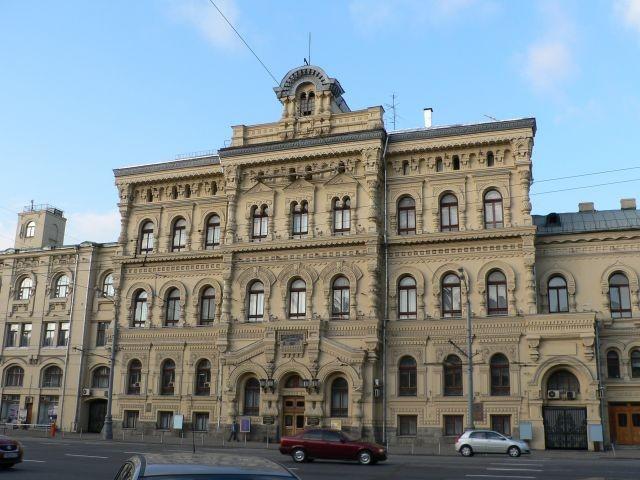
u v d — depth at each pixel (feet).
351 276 152.05
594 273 145.79
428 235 150.20
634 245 144.46
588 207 162.09
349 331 148.77
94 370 183.52
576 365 133.18
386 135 157.89
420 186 155.02
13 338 195.83
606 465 95.40
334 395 147.33
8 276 199.82
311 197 160.15
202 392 162.09
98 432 178.70
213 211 172.86
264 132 169.17
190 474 23.22
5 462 80.84
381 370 147.64
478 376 141.08
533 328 137.69
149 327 170.71
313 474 81.20
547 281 147.95
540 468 89.66
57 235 215.31
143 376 168.25
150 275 174.91
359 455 97.55
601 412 132.05
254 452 119.65
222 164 168.35
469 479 75.72
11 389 190.80
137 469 23.82
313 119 165.07
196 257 169.07
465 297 146.20
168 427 163.12
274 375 150.10
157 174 178.81
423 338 146.61
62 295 192.85
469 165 153.07
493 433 118.93
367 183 155.33
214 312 165.99
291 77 169.68
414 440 141.90
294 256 157.89
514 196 148.15
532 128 148.77
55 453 104.53
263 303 159.22
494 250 146.61
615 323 141.49
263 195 164.86
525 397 136.56
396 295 151.02
